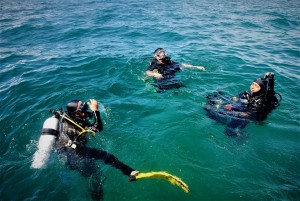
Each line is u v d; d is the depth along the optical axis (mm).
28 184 3184
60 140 3582
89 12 15961
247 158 3541
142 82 5887
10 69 6922
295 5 18422
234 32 10555
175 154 3637
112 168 3363
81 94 5363
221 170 3330
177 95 5258
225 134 4051
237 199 2896
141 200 2934
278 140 3934
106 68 6727
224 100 4988
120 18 13883
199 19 13359
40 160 3396
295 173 3268
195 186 3100
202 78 6012
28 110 4852
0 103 5219
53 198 2998
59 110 4023
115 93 5410
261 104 4625
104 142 3883
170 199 2936
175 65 6391
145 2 20766
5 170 3400
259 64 6938
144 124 4324
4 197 3021
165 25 11961
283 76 6188
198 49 8242
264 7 17344
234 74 6250
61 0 22766
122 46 8797
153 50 8281
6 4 20219
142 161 3533
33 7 18562
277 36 9992
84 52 8172
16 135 4160
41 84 5902
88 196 3004
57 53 8219
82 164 3361
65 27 11836
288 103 4988
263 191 2988
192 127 4195
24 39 10109
